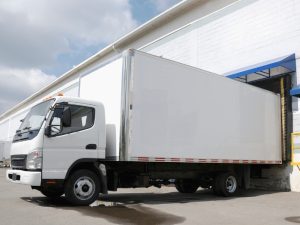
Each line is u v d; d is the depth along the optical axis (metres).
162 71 10.31
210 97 11.66
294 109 14.88
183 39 20.59
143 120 9.73
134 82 9.62
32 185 8.66
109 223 7.08
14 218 7.32
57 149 8.90
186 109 10.86
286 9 15.38
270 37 15.91
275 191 14.41
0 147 42.56
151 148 9.85
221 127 11.92
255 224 7.49
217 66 18.25
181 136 10.64
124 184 10.38
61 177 8.88
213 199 11.69
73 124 9.20
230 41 17.72
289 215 8.70
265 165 15.16
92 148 9.40
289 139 14.77
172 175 11.41
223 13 18.28
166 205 9.82
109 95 10.10
